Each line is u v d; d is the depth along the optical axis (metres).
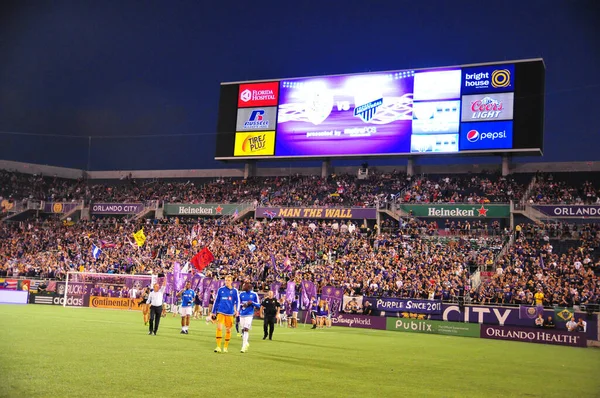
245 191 67.38
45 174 78.81
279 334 30.39
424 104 58.09
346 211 58.53
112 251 58.19
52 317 32.88
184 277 40.28
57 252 59.03
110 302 47.88
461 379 16.19
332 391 12.66
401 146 58.34
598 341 34.81
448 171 64.75
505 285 41.34
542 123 55.06
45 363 14.48
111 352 17.55
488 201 55.47
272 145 62.81
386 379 15.16
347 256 50.44
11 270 56.22
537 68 55.00
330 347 23.91
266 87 64.00
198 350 19.44
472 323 38.31
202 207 65.25
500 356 24.70
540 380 17.08
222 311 19.38
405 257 48.47
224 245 55.78
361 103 60.31
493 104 55.88
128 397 10.80
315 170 70.19
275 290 39.44
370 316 41.00
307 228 57.12
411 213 56.84
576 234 49.62
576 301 38.75
